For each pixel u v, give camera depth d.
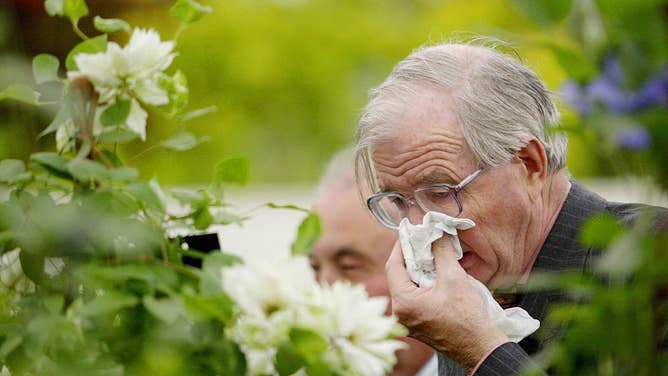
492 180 3.25
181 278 2.11
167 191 2.30
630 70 1.31
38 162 2.21
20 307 2.18
